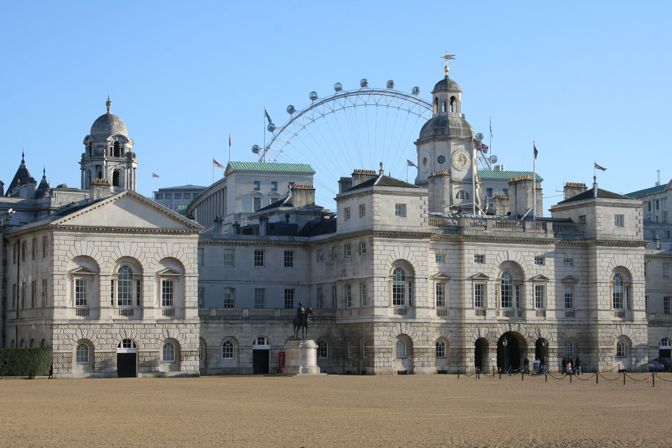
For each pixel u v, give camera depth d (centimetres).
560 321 17212
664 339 18550
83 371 14662
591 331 17350
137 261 15038
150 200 15125
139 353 14962
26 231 15438
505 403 9538
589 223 17488
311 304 17388
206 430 7106
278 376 15188
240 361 16050
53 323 14500
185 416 8106
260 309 16225
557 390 11588
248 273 17125
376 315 15812
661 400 10012
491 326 16700
